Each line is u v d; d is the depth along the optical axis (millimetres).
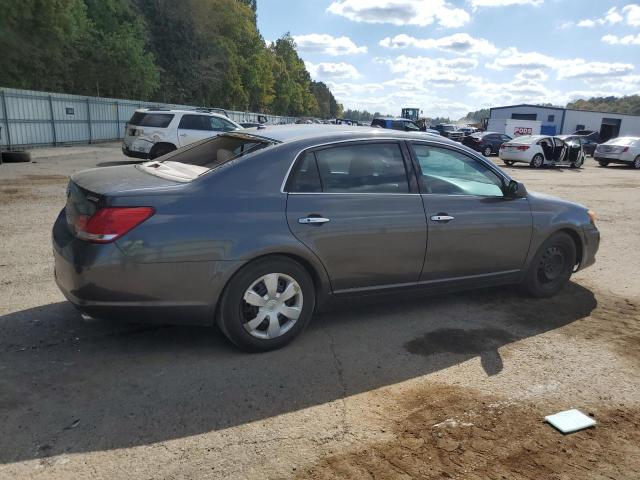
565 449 2922
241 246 3602
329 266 3990
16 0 24516
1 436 2811
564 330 4617
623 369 3910
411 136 4527
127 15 41375
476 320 4766
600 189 15453
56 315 4398
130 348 3893
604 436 3064
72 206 3730
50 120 22531
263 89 73625
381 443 2908
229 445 2830
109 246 3342
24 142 21016
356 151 4207
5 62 26094
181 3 51375
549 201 5234
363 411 3219
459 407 3311
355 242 4043
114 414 3059
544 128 49250
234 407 3191
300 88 111812
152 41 47312
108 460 2666
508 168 22359
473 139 29953
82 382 3396
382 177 4277
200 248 3504
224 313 3691
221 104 60719
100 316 3498
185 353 3848
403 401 3355
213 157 4180
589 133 39500
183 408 3152
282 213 3770
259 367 3695
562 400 3439
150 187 3564
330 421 3096
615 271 6633
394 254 4250
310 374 3639
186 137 15352
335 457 2771
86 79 34406
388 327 4520
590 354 4145
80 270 3367
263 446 2836
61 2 26578
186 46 51062
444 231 4457
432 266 4492
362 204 4086
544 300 5359
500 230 4793
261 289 3787
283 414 3143
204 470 2627
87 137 25406
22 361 3633
